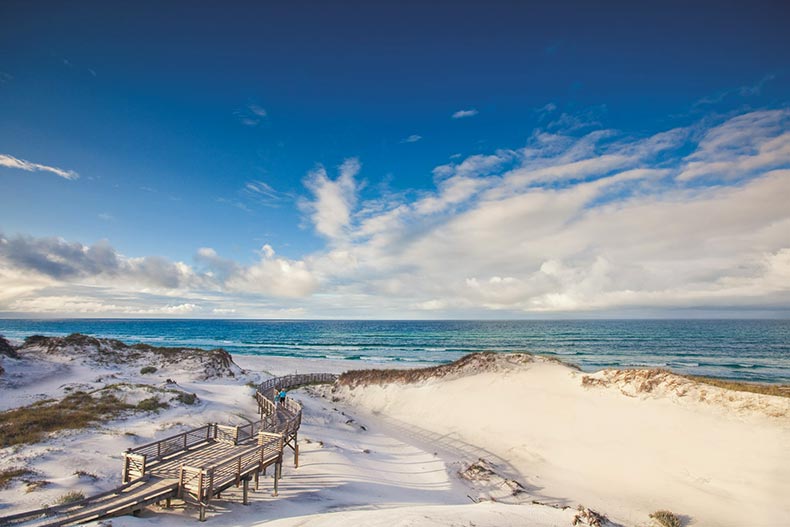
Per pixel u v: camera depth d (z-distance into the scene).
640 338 113.06
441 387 38.03
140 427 21.95
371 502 16.81
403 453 27.02
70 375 39.75
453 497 19.48
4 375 35.22
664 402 26.58
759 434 21.39
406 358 80.44
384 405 39.00
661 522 16.89
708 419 23.88
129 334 162.12
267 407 26.92
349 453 24.17
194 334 162.12
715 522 16.69
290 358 78.88
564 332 143.50
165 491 13.17
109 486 14.64
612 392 29.47
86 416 22.61
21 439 18.20
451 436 30.52
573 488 21.09
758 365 62.69
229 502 14.87
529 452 26.08
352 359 78.81
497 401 33.12
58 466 15.62
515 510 15.66
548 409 30.17
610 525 15.28
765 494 17.67
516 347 94.56
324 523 12.27
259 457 16.28
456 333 150.38
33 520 10.73
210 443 18.22
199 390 34.69
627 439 24.64
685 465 21.09
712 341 102.44
